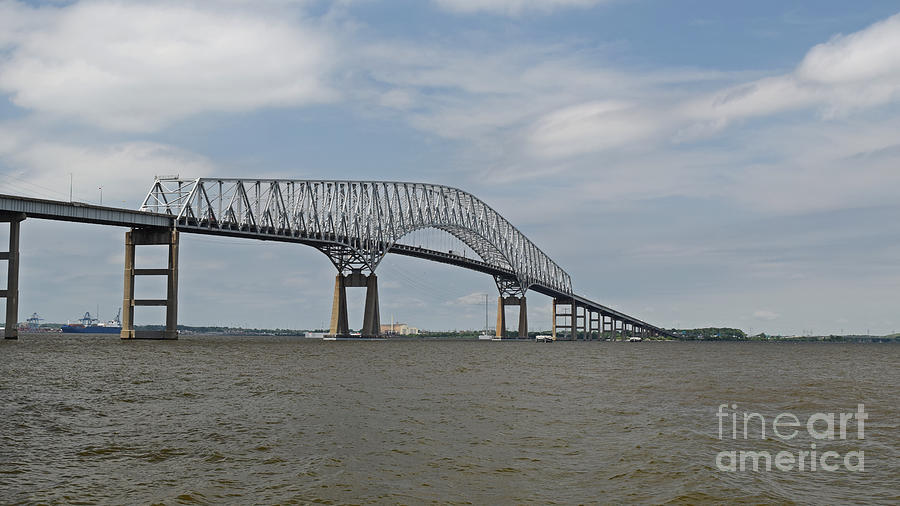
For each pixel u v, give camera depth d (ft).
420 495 75.72
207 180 530.68
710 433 113.91
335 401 146.82
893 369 323.37
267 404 141.18
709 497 75.77
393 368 257.75
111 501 73.00
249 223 567.59
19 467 86.07
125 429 111.55
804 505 74.02
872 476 86.63
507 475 84.33
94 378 194.39
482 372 247.29
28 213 406.82
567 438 107.65
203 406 138.10
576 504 73.46
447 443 102.17
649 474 85.30
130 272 498.69
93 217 442.91
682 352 563.48
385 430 111.75
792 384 213.46
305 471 84.69
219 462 89.30
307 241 636.48
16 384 174.81
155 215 483.92
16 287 406.82
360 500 73.67
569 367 293.23
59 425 114.73
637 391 181.47
